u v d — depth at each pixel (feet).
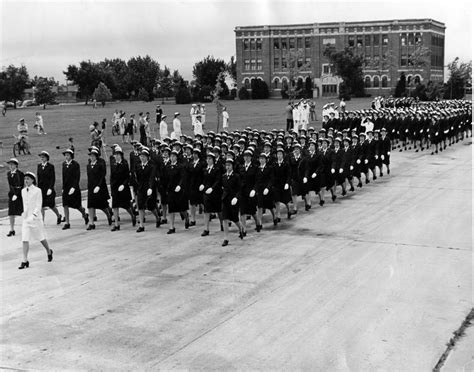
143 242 52.85
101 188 57.93
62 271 44.16
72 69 319.68
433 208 65.21
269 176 55.77
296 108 148.15
